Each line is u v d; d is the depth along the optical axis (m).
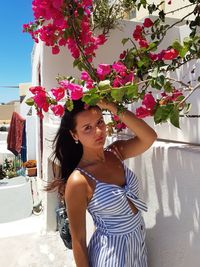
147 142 2.04
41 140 7.67
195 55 1.84
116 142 2.23
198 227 1.81
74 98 1.44
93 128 1.87
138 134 2.01
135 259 1.95
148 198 2.32
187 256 1.92
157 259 2.24
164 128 2.40
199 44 1.67
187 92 2.12
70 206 1.86
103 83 1.39
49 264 4.39
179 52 1.61
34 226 5.77
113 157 2.08
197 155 1.79
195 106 2.06
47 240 5.12
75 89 1.42
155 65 1.89
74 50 2.19
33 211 6.68
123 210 1.90
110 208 1.86
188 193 1.88
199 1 2.12
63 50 5.41
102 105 1.70
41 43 5.39
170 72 2.26
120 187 1.94
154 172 2.22
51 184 2.28
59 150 2.14
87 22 2.17
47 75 5.38
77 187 1.85
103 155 2.00
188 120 2.14
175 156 1.98
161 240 2.18
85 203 1.88
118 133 3.01
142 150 2.12
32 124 11.51
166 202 2.10
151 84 1.51
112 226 1.90
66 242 4.48
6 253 4.76
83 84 1.72
